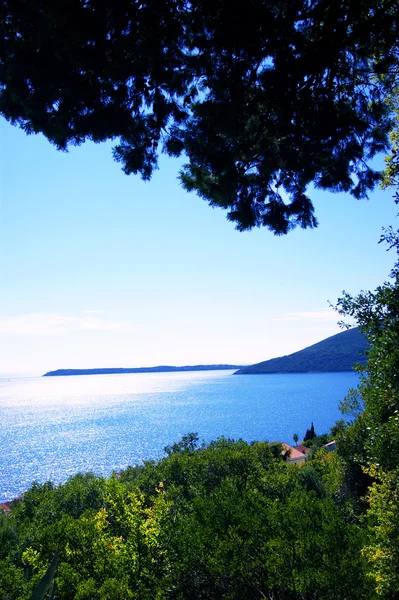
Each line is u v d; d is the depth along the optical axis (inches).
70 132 343.0
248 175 418.6
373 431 330.3
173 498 1031.6
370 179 418.0
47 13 301.9
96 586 608.7
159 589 588.4
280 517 593.0
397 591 350.6
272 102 357.1
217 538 611.2
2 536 1267.2
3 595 665.0
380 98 417.7
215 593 604.1
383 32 344.5
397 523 342.0
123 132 354.6
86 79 325.1
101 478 1392.7
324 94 384.2
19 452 6589.6
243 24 314.7
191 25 339.0
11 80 313.1
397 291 309.6
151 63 331.0
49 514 1343.5
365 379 341.7
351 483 1040.8
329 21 347.3
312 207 416.8
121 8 304.8
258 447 1621.6
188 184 427.2
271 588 535.8
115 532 758.5
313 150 382.9
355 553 492.7
